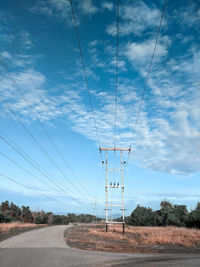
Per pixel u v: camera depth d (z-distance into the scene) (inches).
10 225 1579.7
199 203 1904.5
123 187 1513.3
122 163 1587.1
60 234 1135.6
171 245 860.0
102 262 453.7
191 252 682.2
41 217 3700.8
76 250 620.1
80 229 1619.1
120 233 1396.4
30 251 572.7
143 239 1010.1
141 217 2474.2
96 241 901.2
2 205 3380.9
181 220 2116.1
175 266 409.4
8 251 569.0
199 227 1716.3
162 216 2308.1
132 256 558.6
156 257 550.6
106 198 1507.1
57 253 551.5
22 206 3612.2
